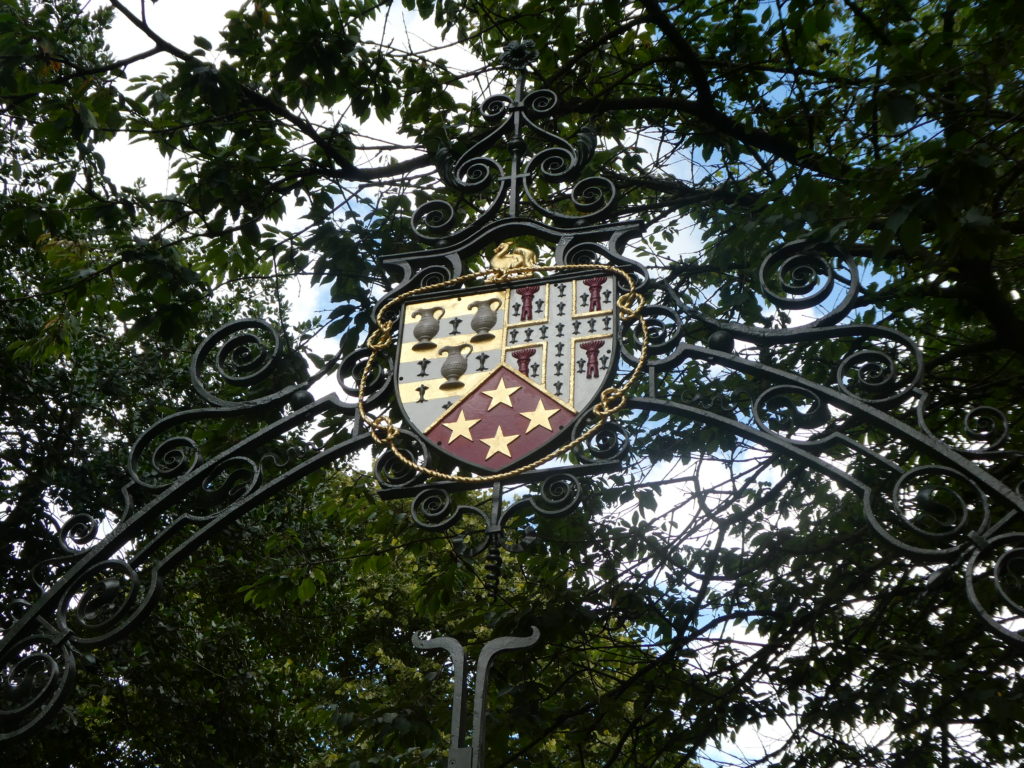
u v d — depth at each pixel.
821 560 6.14
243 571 9.30
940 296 4.73
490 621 5.74
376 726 5.47
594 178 3.89
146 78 5.37
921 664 5.54
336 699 6.24
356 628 11.46
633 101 5.74
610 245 3.69
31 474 8.80
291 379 5.44
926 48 4.23
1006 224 4.81
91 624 3.37
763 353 3.79
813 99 5.39
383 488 3.36
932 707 5.54
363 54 5.57
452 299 3.69
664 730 6.32
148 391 9.71
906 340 3.30
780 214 4.42
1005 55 4.24
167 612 9.27
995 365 5.78
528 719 5.45
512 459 3.29
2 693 3.28
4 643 3.36
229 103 5.12
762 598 6.14
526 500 3.22
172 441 3.68
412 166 5.89
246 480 3.63
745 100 5.69
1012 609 2.73
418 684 5.73
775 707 6.01
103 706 9.09
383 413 3.52
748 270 5.45
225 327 3.86
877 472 6.07
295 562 7.20
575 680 6.25
